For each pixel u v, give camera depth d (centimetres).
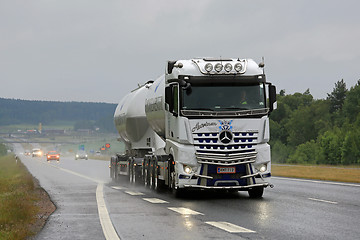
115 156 6278
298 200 3444
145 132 5403
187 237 2012
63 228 2350
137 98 5497
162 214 2784
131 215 2755
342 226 2242
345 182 5459
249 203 3303
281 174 7475
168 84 3991
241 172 3566
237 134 3562
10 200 3397
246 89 3612
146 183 4759
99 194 4266
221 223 2391
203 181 3559
